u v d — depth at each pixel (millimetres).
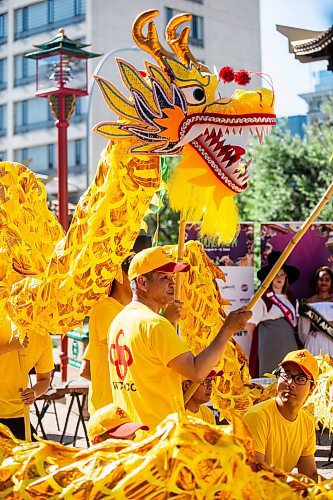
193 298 6391
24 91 48625
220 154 4707
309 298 10664
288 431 4883
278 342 9914
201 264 6484
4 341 5902
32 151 49000
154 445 3441
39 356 6117
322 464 8461
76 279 5301
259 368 9953
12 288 5637
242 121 4695
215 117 4703
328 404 7316
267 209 25125
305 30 10234
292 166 25000
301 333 10508
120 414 4152
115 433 4035
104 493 3391
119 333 4504
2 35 49000
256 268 18750
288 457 4910
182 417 3371
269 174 25266
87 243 5230
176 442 3316
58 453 3770
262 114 4703
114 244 5230
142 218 5277
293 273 10328
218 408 6398
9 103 49375
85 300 5359
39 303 5461
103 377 5535
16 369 5969
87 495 3422
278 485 3459
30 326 5535
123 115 4785
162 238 27438
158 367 4324
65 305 5359
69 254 5340
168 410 4324
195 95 4734
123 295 5664
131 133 4805
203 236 4992
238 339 10039
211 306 6426
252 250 10492
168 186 4762
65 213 11688
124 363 4453
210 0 47188
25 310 5539
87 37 43438
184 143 4707
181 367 4223
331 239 10750
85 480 3457
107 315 5504
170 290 4590
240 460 3320
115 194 5156
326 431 9664
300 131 37062
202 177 4703
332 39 9773
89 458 3574
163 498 3311
